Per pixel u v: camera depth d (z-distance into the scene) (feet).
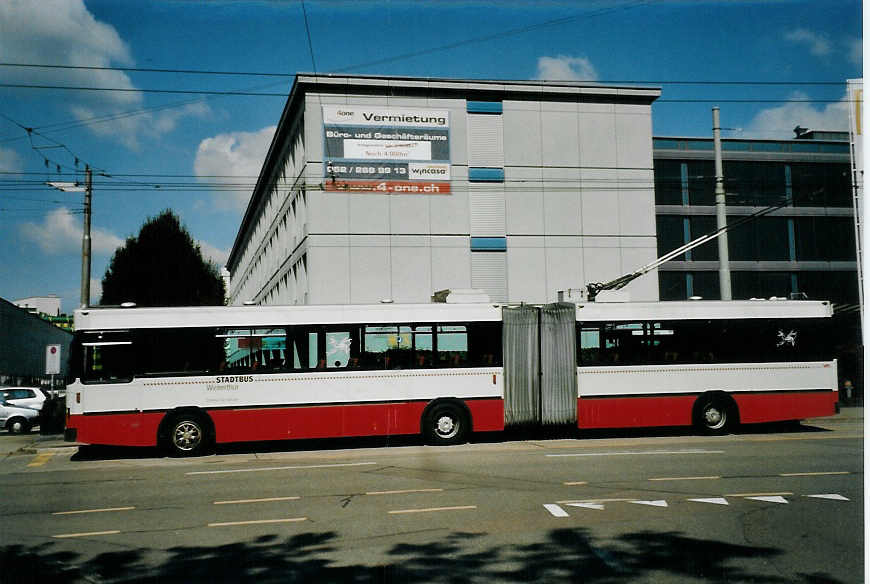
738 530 25.34
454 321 56.03
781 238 142.51
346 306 54.54
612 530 25.41
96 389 51.21
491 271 103.45
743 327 59.31
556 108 107.65
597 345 57.77
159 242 138.62
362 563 21.63
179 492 35.22
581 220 107.24
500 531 25.41
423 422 54.54
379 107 101.19
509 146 105.60
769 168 143.74
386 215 100.48
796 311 60.08
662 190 139.64
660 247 138.21
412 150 101.91
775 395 58.90
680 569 20.66
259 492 34.65
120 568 21.67
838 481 35.14
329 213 98.73
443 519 27.48
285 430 52.70
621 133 109.81
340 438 60.39
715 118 76.18
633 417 57.31
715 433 58.08
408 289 100.22
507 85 105.60
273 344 53.36
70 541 25.23
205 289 140.97
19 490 37.01
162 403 51.67
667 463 41.81
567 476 37.52
